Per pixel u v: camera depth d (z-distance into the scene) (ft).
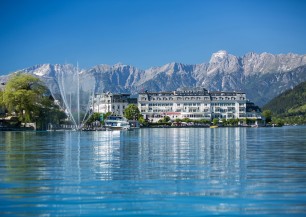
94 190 147.13
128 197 137.39
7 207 125.90
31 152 285.84
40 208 124.88
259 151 292.40
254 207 125.18
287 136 568.41
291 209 122.72
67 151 294.87
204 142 413.59
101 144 380.78
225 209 123.75
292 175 175.94
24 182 161.17
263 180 164.76
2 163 219.00
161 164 214.07
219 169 194.59
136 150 304.91
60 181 163.43
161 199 134.92
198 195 139.85
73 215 119.03
